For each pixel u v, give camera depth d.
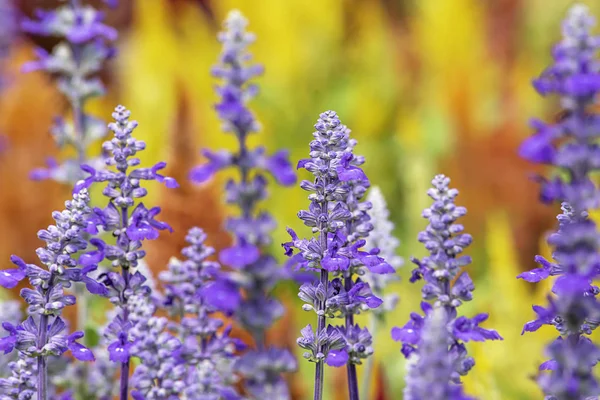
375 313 1.09
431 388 0.92
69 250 0.97
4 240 1.30
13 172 1.38
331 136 0.97
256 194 1.12
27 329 0.98
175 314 1.05
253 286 1.09
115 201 1.00
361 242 0.98
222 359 1.05
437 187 0.98
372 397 1.11
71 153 1.47
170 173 1.17
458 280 0.97
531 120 0.97
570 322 0.96
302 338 0.98
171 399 0.97
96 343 1.12
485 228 1.39
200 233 1.05
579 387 0.95
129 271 1.00
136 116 1.51
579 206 0.96
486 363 1.09
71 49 1.22
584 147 0.96
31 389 0.99
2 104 1.57
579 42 0.96
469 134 1.51
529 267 1.33
